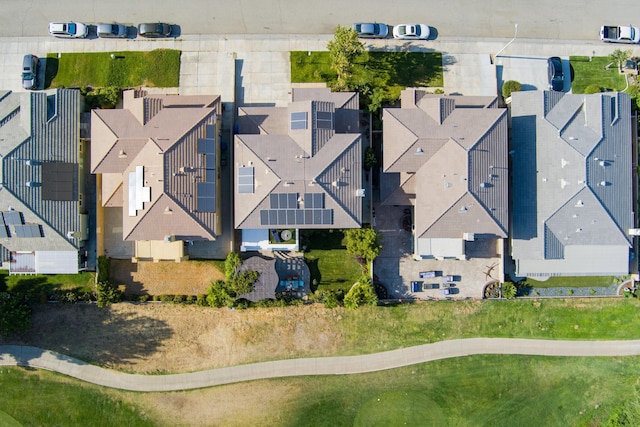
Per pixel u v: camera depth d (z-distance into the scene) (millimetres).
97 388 49000
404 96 46938
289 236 47375
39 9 49781
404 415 49438
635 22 51375
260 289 46750
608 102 46094
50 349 48875
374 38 50281
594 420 50031
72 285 48875
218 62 49625
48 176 45375
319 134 43531
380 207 49031
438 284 49438
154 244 46969
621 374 50312
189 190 43312
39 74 49594
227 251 48688
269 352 48938
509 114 48594
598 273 47750
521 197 46812
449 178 43844
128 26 49688
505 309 49969
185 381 48875
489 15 50812
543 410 50000
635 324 50500
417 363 49594
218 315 48969
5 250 46875
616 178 46062
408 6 50438
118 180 45781
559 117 46219
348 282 49062
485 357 49938
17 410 48875
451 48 50562
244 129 46062
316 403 49125
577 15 51156
